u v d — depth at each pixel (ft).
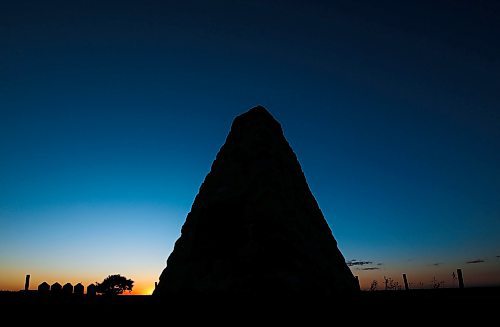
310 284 46.83
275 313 35.14
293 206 54.65
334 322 31.40
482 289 48.98
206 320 32.71
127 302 40.88
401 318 31.68
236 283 45.60
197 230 54.54
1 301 41.63
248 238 49.39
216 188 57.36
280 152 60.34
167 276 53.01
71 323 31.53
